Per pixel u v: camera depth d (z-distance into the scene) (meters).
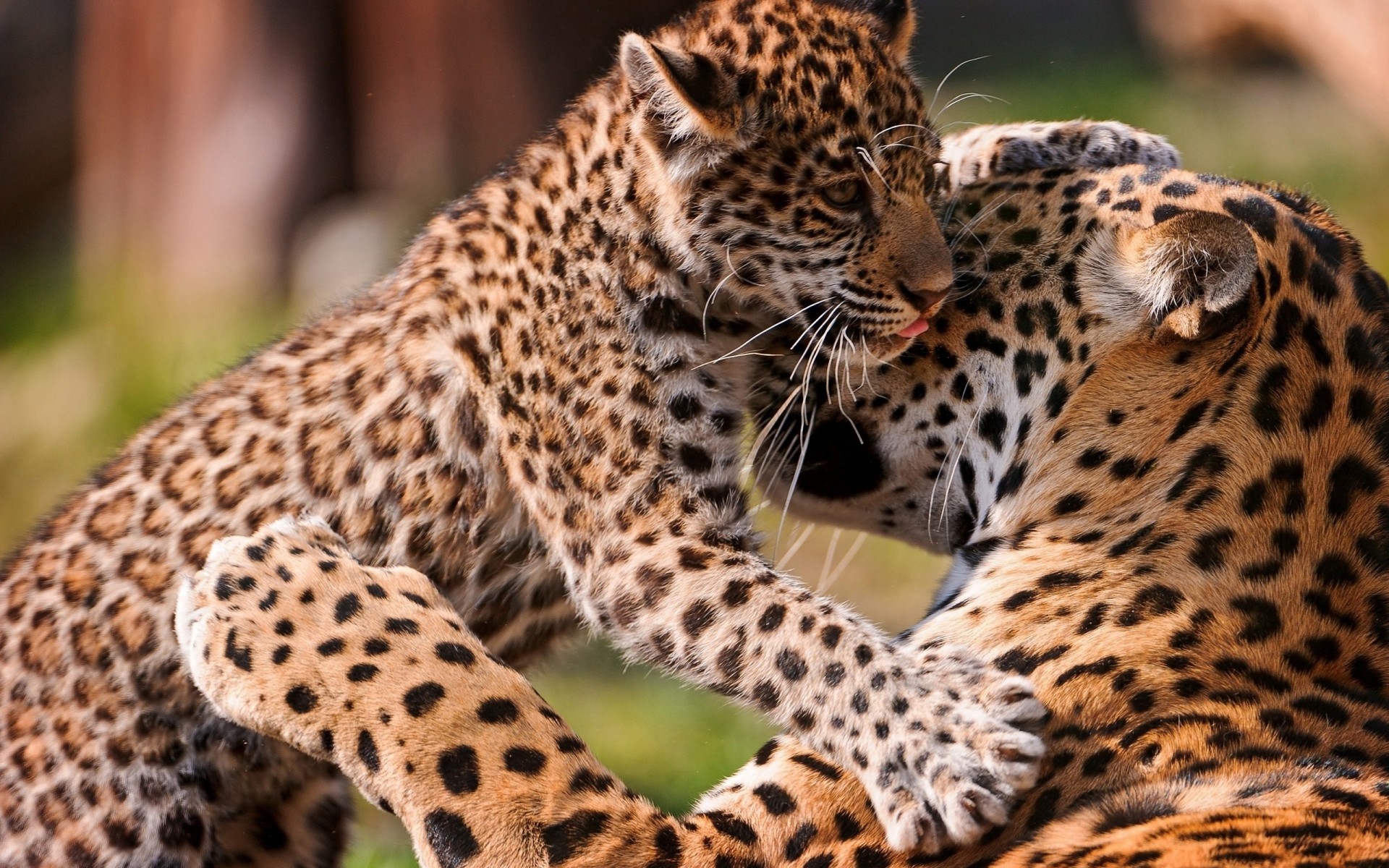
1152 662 6.46
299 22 22.33
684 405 8.57
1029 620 6.82
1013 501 7.22
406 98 21.98
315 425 8.99
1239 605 6.49
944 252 7.80
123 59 23.38
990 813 6.45
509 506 8.93
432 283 9.14
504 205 9.13
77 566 9.04
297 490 8.89
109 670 8.75
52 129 27.36
